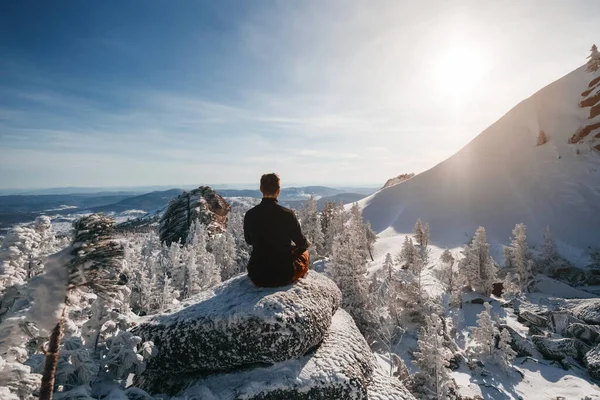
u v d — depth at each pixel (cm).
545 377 2388
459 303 3809
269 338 435
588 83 14388
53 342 281
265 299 474
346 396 432
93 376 344
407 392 545
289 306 468
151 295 1507
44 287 265
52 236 551
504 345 2531
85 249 279
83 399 313
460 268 4541
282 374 436
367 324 2456
